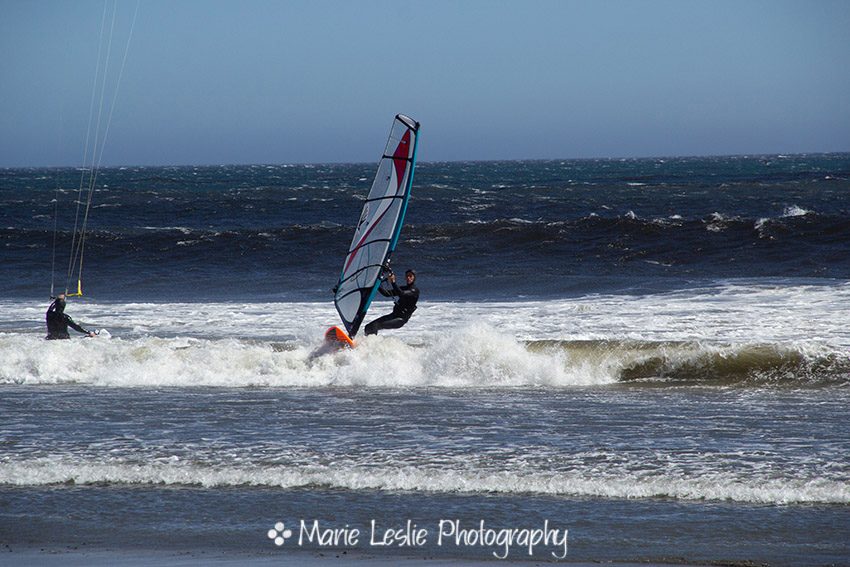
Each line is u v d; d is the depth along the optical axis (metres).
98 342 52.53
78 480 30.31
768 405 40.28
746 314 62.50
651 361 47.47
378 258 50.22
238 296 84.69
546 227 117.88
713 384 45.62
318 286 89.75
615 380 46.84
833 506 26.67
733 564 22.73
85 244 120.62
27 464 31.53
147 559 23.48
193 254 113.88
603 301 72.75
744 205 166.00
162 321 67.62
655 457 31.59
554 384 46.44
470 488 28.92
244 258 110.44
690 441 33.72
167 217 175.62
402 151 49.12
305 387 46.12
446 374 47.34
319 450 33.03
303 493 28.88
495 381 46.84
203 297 84.62
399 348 50.00
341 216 171.12
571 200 188.12
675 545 24.05
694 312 64.31
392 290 50.75
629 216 118.25
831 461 30.59
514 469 30.41
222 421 37.97
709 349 47.88
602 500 27.70
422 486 29.16
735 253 100.12
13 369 49.34
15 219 173.25
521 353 47.81
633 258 101.62
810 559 22.88
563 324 61.06
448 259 106.12
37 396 44.06
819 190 199.88
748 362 47.03
